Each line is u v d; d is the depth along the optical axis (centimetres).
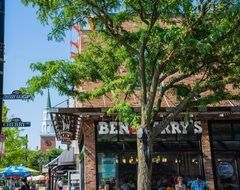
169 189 1598
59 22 948
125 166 1598
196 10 942
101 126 1598
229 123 1672
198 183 1528
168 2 935
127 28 1485
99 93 1091
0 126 792
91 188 1551
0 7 774
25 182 2212
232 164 1642
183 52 922
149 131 908
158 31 974
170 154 1633
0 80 780
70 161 2331
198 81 1120
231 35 904
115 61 1134
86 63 1094
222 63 998
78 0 928
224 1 894
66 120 1667
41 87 948
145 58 1045
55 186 3509
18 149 3278
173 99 1595
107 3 959
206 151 1620
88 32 1291
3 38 773
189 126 1638
